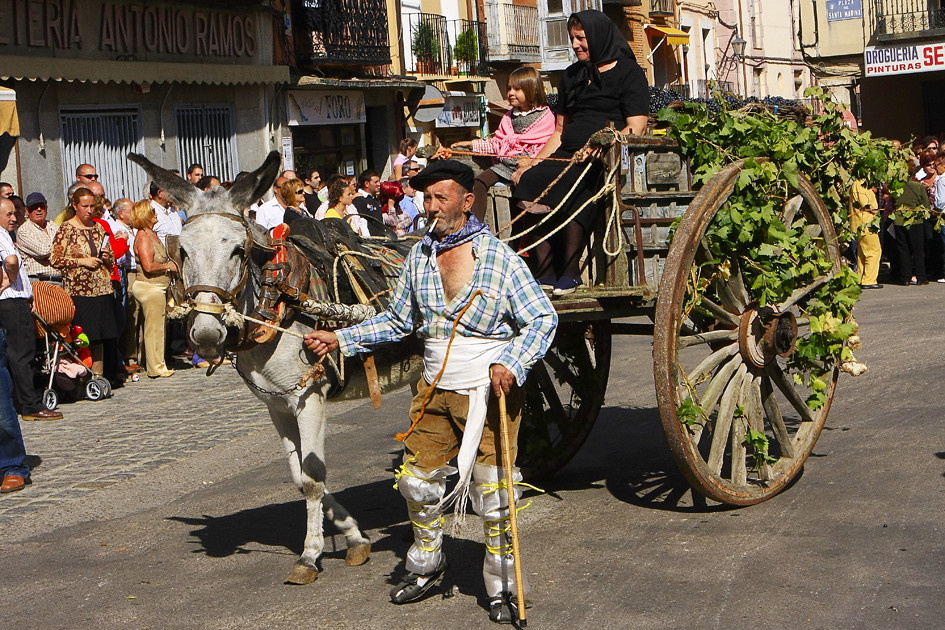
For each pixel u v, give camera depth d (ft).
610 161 19.90
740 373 21.24
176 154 59.06
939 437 25.57
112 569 20.47
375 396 18.98
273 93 67.41
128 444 31.27
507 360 15.79
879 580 17.08
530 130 22.68
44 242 38.29
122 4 54.34
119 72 52.80
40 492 26.53
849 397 30.81
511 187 22.17
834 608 16.12
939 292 54.29
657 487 23.41
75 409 36.70
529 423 24.18
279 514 23.59
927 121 103.86
